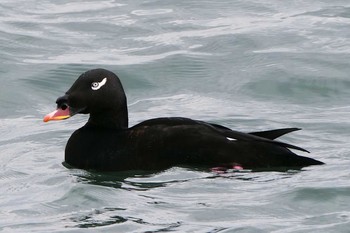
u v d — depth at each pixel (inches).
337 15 805.2
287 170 498.0
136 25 797.9
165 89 681.6
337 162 516.4
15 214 455.5
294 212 448.8
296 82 681.6
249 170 498.0
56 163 532.7
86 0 872.3
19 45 753.6
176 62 716.7
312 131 589.6
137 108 650.2
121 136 516.1
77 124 620.4
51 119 523.5
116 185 486.0
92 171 514.0
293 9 826.8
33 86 681.6
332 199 459.5
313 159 503.2
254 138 504.1
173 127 510.3
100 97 525.7
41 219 447.5
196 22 801.6
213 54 730.8
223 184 480.7
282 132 517.7
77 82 530.3
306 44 741.9
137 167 506.9
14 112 649.0
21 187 496.7
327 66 700.7
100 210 453.4
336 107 646.5
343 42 744.3
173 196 468.1
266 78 687.7
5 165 536.4
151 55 732.0
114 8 845.2
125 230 426.9
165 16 818.2
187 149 502.9
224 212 446.9
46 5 859.4
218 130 510.0
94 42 764.0
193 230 426.0
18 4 861.8
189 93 673.6
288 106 650.2
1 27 791.7
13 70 705.0
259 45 742.5
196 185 480.1
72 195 470.0
